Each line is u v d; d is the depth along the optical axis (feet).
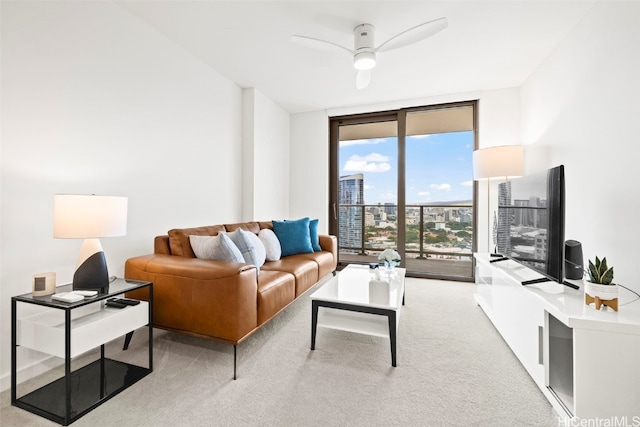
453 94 12.25
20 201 5.34
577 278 6.09
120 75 7.13
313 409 4.54
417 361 5.99
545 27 7.64
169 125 8.57
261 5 6.98
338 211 15.12
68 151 6.08
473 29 7.79
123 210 5.43
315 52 9.18
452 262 14.94
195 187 9.59
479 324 7.87
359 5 6.93
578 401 4.15
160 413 4.41
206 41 8.61
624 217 5.75
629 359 4.02
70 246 6.10
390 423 4.26
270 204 13.44
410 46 8.63
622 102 5.83
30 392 4.90
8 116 5.17
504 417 4.42
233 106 11.44
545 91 9.25
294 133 15.14
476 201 12.41
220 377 5.36
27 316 5.40
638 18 5.42
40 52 5.60
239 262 6.42
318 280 9.88
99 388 4.95
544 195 6.03
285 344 6.69
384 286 6.21
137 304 5.47
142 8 7.17
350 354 6.26
